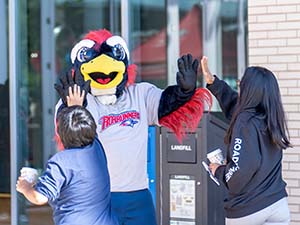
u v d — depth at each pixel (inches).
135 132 217.2
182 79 213.5
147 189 223.3
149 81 411.8
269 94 192.5
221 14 401.7
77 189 181.5
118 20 398.0
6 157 363.9
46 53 400.2
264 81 192.9
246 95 193.6
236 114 195.3
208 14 407.5
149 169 249.9
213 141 240.8
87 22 422.9
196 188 241.0
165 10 415.2
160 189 247.0
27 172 182.7
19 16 372.5
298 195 265.4
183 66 215.0
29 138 374.6
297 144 265.6
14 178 360.8
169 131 243.8
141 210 217.8
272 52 270.2
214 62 402.9
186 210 243.3
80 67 217.9
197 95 220.2
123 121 216.2
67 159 182.4
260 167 189.5
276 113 192.4
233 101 221.6
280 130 191.6
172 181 244.8
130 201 215.6
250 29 274.1
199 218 241.0
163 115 222.7
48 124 387.5
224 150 244.7
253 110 193.6
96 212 183.2
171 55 416.8
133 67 229.3
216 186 243.1
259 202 191.0
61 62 408.2
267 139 191.0
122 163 214.7
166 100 220.8
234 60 393.7
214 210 243.8
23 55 377.1
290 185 266.4
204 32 409.4
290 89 267.4
